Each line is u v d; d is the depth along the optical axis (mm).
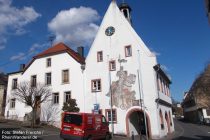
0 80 41844
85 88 30000
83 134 17062
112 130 26688
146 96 26406
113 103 27781
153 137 25031
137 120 29609
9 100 35438
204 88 53625
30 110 33000
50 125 30609
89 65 30609
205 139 23156
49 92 31375
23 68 38000
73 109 27781
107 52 29859
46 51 35469
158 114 26219
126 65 28297
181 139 23531
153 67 26953
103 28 31000
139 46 28297
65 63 32438
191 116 70250
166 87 35781
